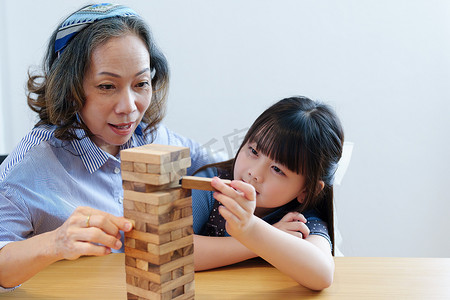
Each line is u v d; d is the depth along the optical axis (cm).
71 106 91
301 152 88
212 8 192
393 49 189
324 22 189
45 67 100
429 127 192
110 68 84
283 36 191
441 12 185
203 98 198
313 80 193
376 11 187
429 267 85
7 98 207
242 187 69
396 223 199
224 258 84
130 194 65
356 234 201
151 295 66
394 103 192
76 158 100
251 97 196
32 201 92
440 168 194
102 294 76
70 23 88
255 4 190
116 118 89
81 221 66
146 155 62
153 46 104
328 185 96
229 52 194
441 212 196
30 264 72
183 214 66
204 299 74
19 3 200
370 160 196
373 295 75
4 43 203
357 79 191
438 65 188
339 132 97
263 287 78
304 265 75
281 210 100
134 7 194
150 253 64
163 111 114
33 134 98
